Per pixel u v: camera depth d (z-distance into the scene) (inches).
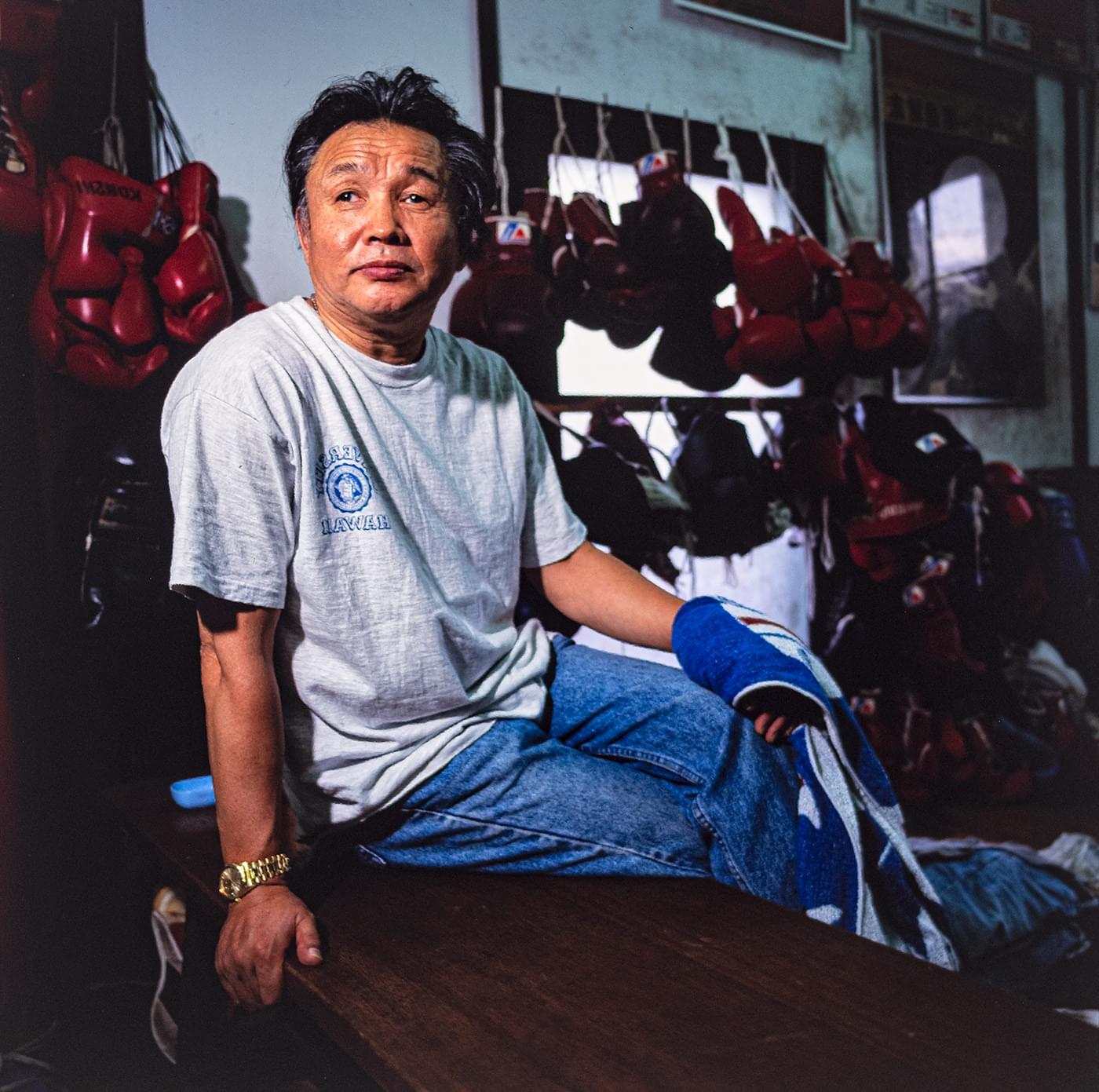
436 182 48.5
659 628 58.2
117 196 69.9
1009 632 116.8
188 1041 56.3
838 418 104.2
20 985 68.8
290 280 82.9
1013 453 125.6
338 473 47.6
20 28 70.2
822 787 50.7
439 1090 32.3
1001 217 121.9
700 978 39.4
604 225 89.7
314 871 49.8
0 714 68.4
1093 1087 31.2
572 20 93.0
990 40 119.5
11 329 71.1
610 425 91.3
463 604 52.6
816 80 108.3
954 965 53.1
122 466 71.6
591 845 49.8
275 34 81.0
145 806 64.2
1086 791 113.0
